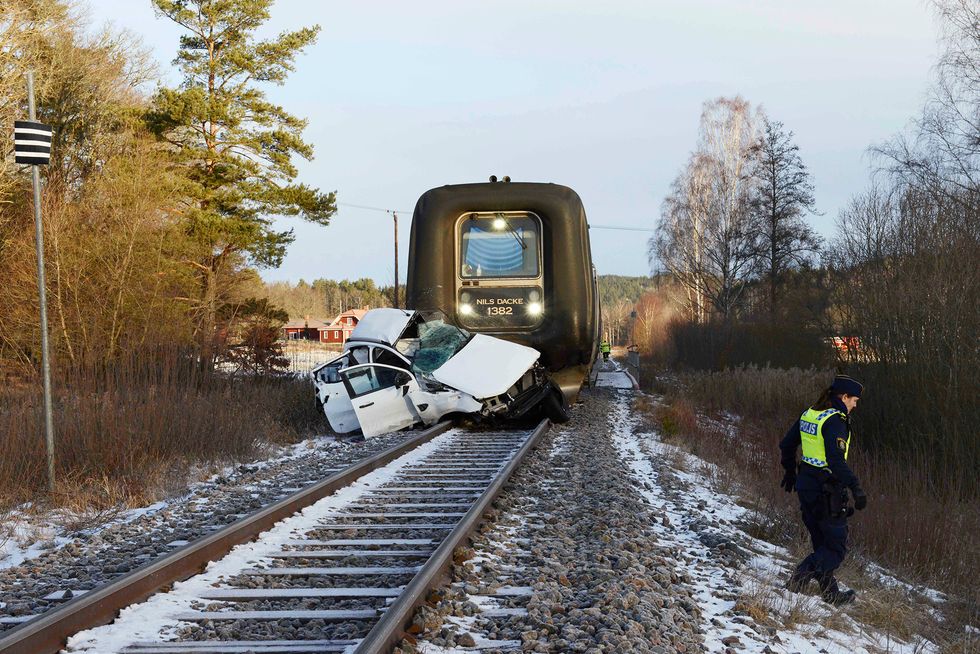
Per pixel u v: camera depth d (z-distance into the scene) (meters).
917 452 14.30
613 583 5.86
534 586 5.85
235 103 32.91
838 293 19.80
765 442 16.31
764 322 39.53
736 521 9.65
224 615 5.17
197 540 6.40
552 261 17.06
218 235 30.48
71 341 21.50
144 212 25.41
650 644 4.75
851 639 5.86
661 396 28.45
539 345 17.06
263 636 4.88
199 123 32.19
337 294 194.12
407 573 6.15
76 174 33.00
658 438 16.53
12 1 28.86
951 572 8.82
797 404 21.17
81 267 23.11
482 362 15.98
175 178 30.28
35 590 6.05
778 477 12.48
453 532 6.62
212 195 31.58
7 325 22.64
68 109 32.97
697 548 7.86
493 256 17.23
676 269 61.00
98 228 24.73
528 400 16.81
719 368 37.69
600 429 17.08
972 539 9.86
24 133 10.19
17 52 29.44
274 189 32.41
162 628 4.99
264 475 11.46
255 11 32.88
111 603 5.18
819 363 34.19
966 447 13.93
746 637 5.35
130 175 26.78
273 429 15.70
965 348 14.55
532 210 17.11
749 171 54.56
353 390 15.39
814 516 6.78
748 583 6.66
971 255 15.68
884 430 15.84
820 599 6.61
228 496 9.99
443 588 5.64
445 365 15.95
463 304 17.22
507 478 10.02
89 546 7.57
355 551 6.80
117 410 12.10
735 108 56.22
